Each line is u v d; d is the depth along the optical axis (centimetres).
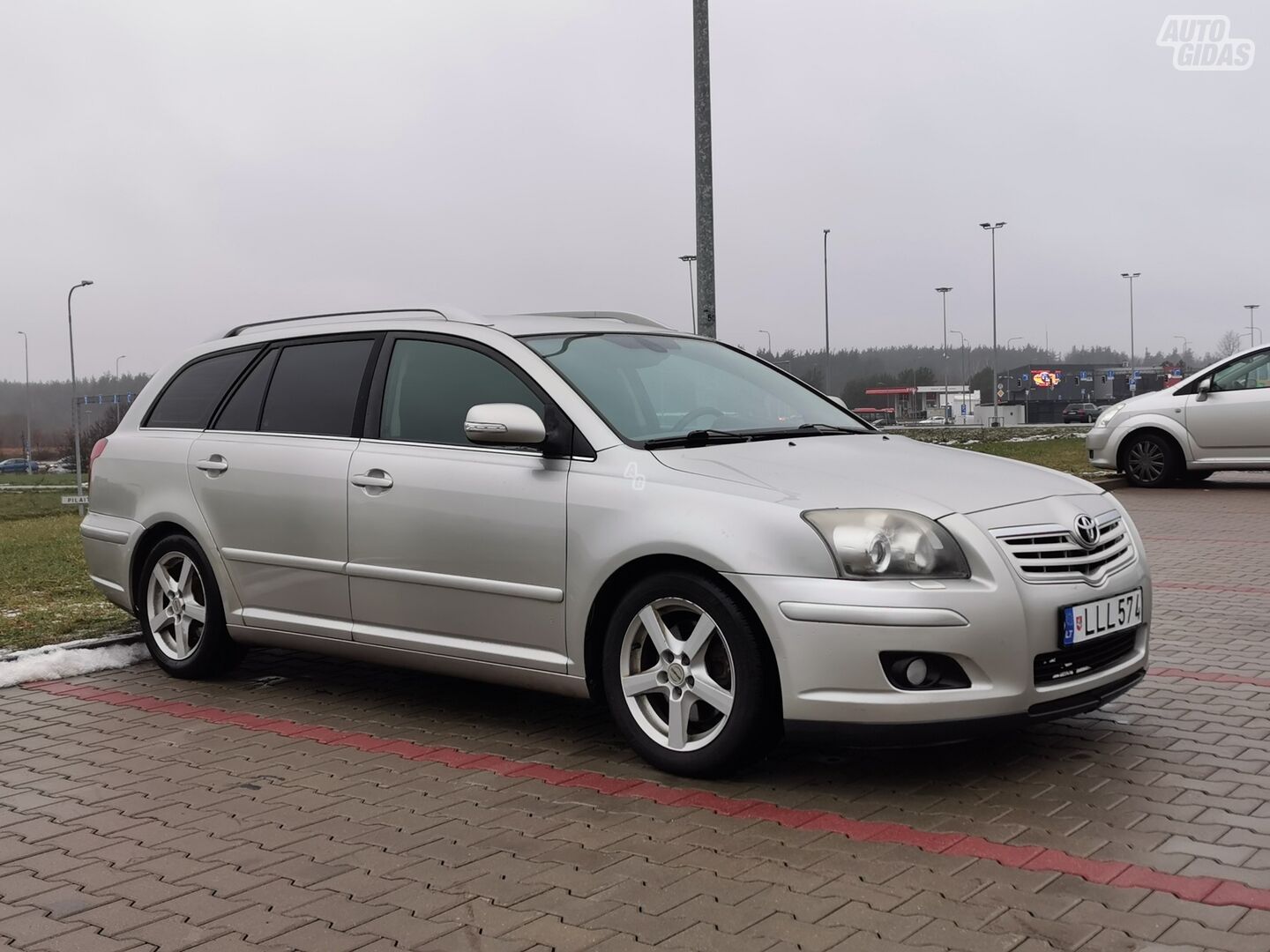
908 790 411
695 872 345
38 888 348
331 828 391
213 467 579
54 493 4966
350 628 527
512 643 473
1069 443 2477
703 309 1150
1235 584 803
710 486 425
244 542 564
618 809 401
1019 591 397
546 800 412
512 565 467
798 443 478
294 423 562
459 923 316
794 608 393
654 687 434
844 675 389
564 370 486
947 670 391
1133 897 317
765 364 585
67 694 584
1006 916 308
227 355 613
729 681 416
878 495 414
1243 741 456
